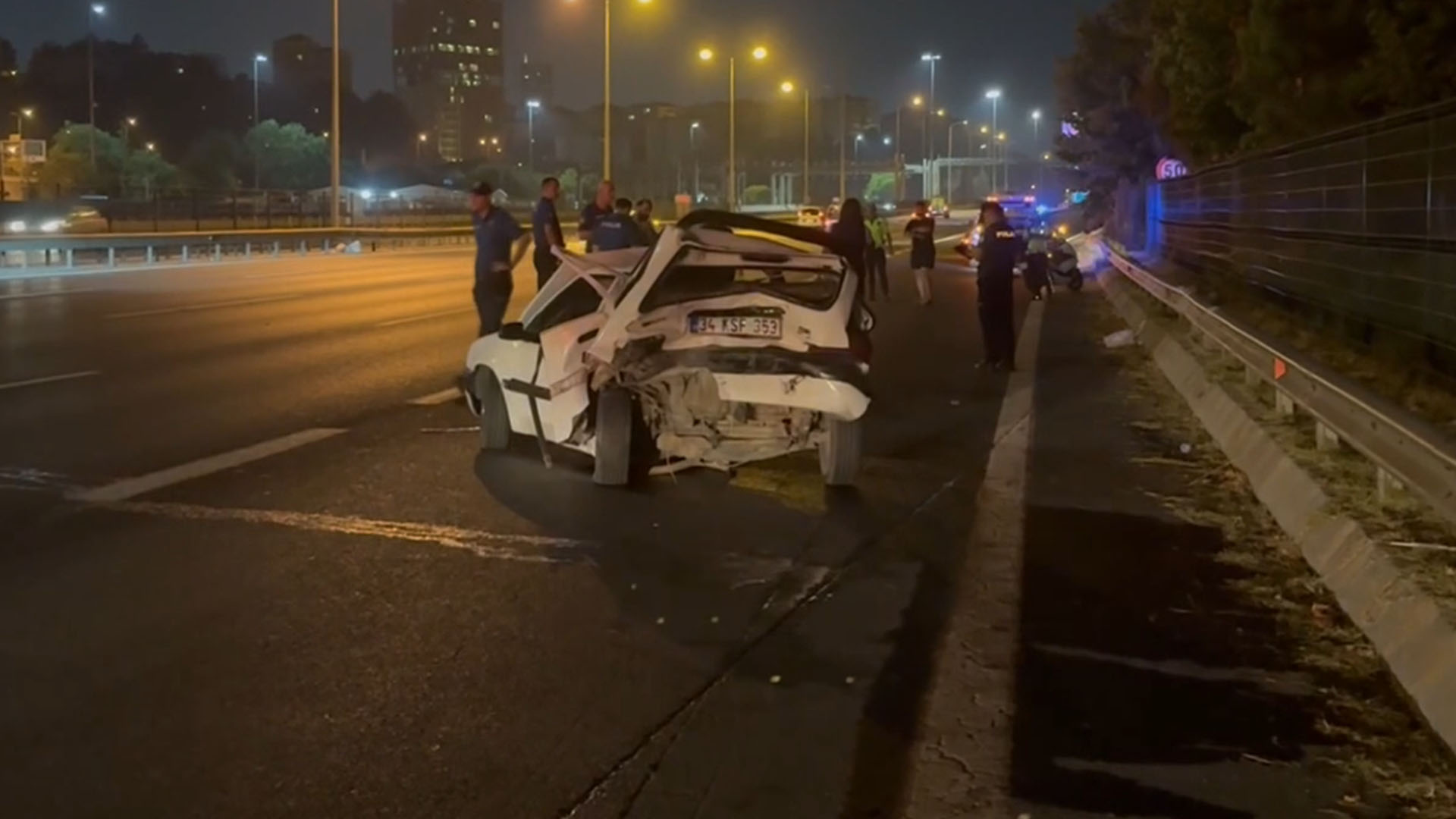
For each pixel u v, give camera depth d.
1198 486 10.09
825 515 9.18
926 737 5.45
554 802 4.85
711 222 9.76
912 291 31.86
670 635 6.68
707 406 9.84
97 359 16.56
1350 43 17.05
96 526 8.45
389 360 16.83
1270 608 7.09
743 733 5.48
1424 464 6.88
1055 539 8.54
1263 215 19.06
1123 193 47.59
